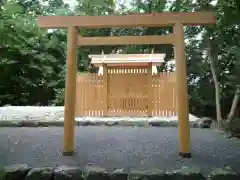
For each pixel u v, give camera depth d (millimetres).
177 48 3430
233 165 3025
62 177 2730
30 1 9867
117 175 2699
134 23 3457
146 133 4832
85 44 3623
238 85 6480
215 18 3426
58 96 10727
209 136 4703
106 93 6637
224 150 3711
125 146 3885
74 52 3510
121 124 5684
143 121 5691
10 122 5531
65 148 3430
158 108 6605
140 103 6637
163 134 4742
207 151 3652
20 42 4453
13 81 10734
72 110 3480
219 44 6816
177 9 5023
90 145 3938
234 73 6844
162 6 4352
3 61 9797
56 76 11703
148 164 3045
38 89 11312
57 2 10227
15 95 10766
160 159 3248
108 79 6703
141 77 6680
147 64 6652
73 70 3500
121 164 3049
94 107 6637
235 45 6242
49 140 4242
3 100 10414
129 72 6688
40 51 11539
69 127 3453
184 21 3428
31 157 3322
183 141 3365
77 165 3006
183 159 3248
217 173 2688
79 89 6652
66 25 3504
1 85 10453
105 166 2977
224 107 8758
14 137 4438
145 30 10508
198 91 9375
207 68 8977
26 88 11008
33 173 2740
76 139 4312
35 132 4871
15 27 4309
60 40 12273
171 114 6570
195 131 5207
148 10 5738
